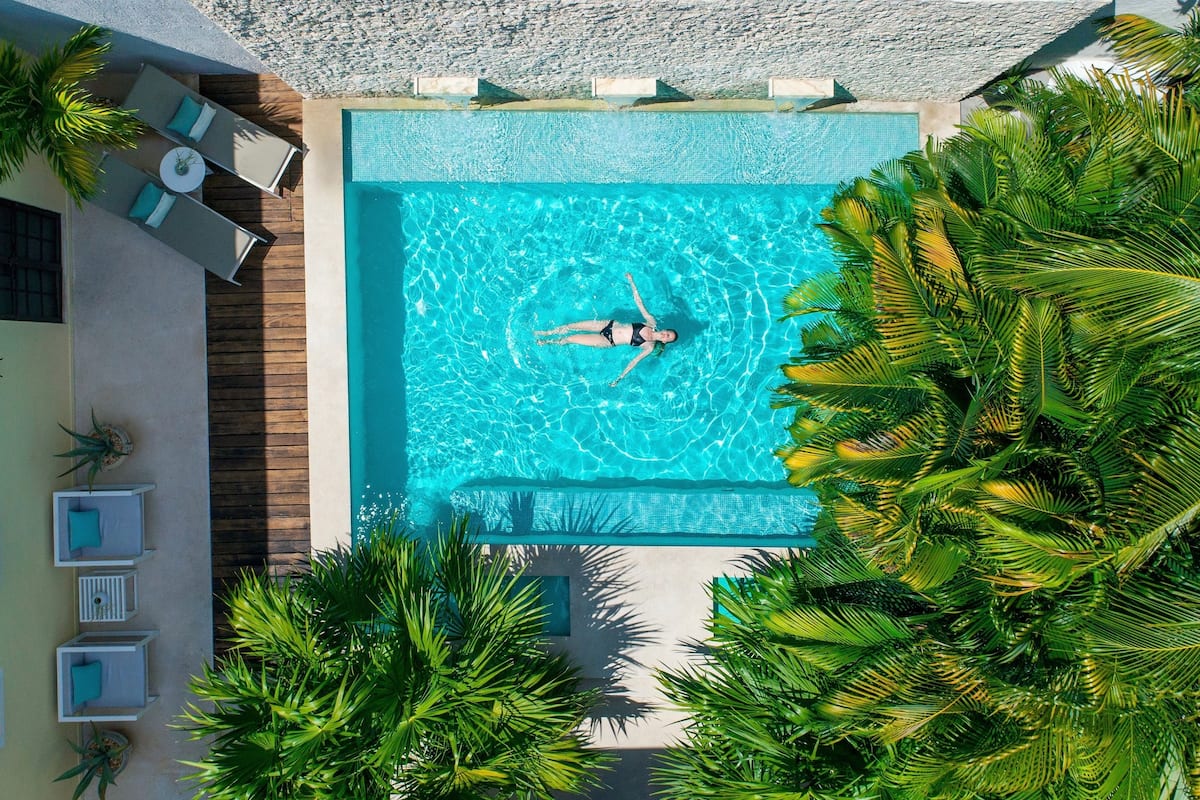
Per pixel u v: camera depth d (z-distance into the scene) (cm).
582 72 740
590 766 641
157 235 797
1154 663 422
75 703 781
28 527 762
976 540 501
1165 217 461
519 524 872
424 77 745
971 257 520
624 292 894
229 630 841
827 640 542
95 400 836
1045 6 599
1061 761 440
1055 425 493
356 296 857
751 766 571
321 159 814
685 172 824
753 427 895
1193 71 540
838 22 628
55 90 670
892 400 537
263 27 639
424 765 580
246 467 840
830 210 615
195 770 838
